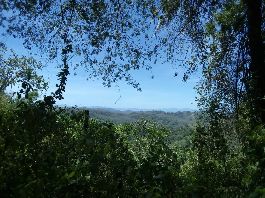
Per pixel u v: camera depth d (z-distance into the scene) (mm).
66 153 4863
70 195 4004
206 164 5641
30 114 4941
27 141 4645
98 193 4277
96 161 4566
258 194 3324
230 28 13859
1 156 4305
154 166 4773
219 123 9727
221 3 14039
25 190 3619
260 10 12430
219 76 13797
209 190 4703
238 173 5484
